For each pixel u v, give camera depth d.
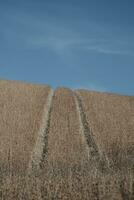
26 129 39.12
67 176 25.50
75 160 31.86
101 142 36.59
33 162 31.64
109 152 34.09
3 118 42.16
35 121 41.72
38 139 36.94
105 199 21.38
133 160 31.44
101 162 31.25
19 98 50.62
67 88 59.94
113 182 23.03
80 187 22.80
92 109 48.78
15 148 34.03
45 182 23.69
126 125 43.22
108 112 48.19
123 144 36.28
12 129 38.91
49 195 22.25
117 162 30.98
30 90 55.34
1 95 51.38
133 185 22.83
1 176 27.09
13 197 22.38
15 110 45.25
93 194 21.98
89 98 54.41
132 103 54.38
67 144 35.53
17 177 25.59
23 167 30.31
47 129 39.97
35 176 26.30
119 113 48.28
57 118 43.12
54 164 30.83
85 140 37.19
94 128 40.94
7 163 30.91
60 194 22.11
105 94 58.31
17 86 57.03
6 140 35.81
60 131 38.91
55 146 34.88
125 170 27.16
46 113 45.50
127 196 21.78
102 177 24.02
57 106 48.00
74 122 42.09
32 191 22.77
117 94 59.66
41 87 57.91
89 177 24.39
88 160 31.91
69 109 47.03
